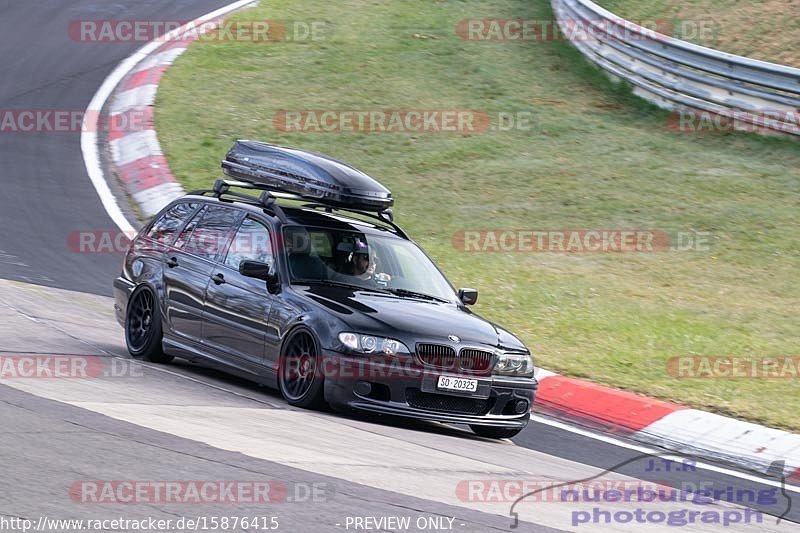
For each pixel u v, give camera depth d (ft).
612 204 208.95
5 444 70.28
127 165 218.18
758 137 239.30
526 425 106.32
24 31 303.89
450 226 199.11
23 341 113.19
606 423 119.44
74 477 65.21
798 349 148.66
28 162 213.46
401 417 107.55
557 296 166.91
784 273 179.73
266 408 96.78
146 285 118.32
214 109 252.21
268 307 104.06
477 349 101.14
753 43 278.67
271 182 114.01
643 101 265.75
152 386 99.96
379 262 111.65
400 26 324.80
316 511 64.49
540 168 226.99
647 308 163.43
